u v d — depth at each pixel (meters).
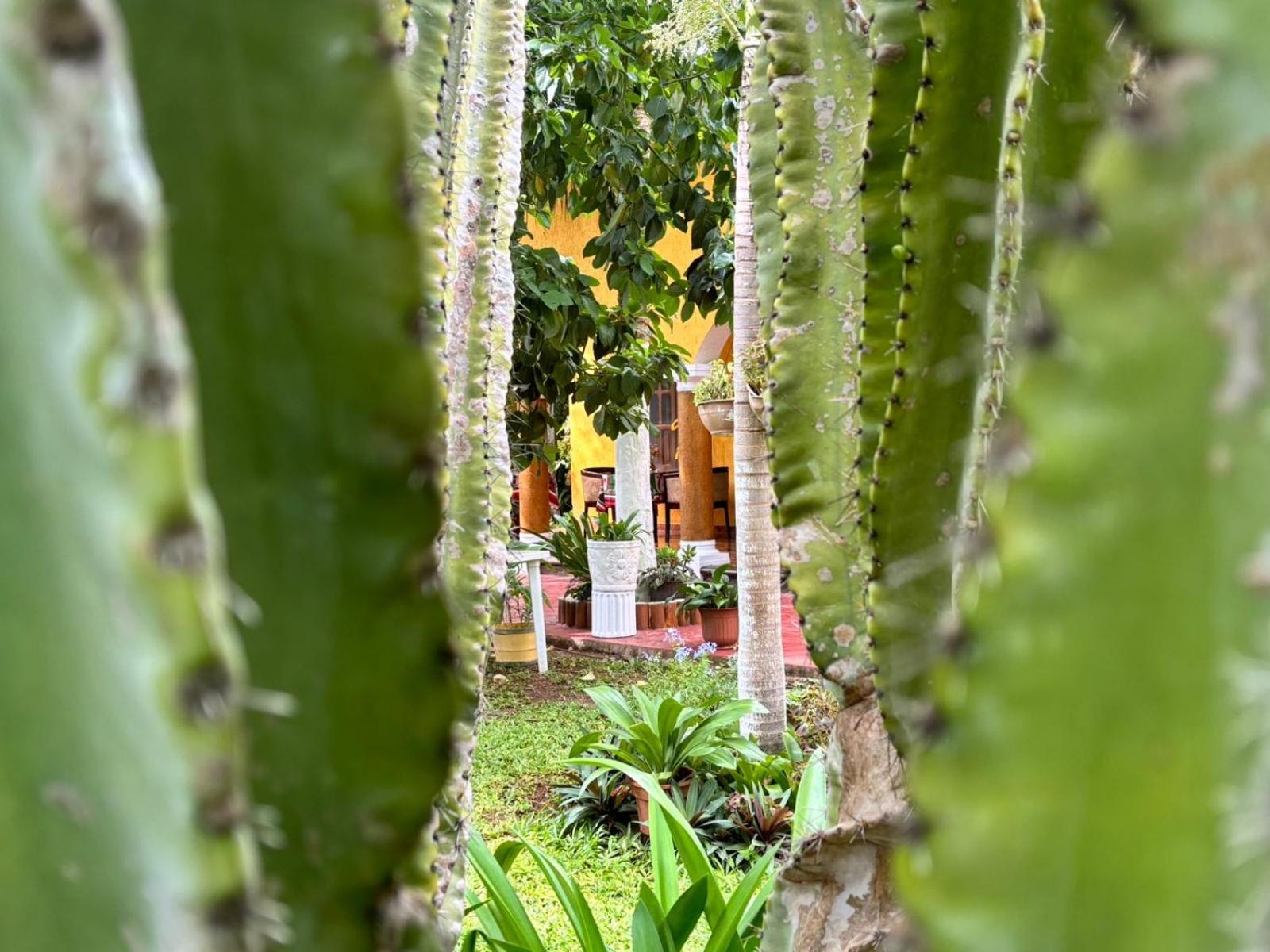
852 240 1.31
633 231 5.52
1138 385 0.40
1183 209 0.39
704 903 2.27
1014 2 0.84
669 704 4.32
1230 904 0.39
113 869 0.34
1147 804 0.41
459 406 1.51
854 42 1.33
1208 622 0.40
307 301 0.58
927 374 0.93
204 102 0.56
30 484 0.33
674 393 11.53
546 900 3.55
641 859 3.97
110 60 0.32
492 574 1.69
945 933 0.42
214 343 0.58
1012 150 0.71
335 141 0.57
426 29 1.25
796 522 1.31
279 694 0.61
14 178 0.31
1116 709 0.41
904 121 1.06
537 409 5.94
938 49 0.87
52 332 0.31
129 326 0.31
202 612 0.32
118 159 0.31
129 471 0.31
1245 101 0.38
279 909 0.57
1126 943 0.41
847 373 1.30
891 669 0.97
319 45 0.56
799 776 4.11
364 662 0.62
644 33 5.11
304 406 0.59
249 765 0.61
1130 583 0.40
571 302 5.29
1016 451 0.42
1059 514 0.41
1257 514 0.39
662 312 5.91
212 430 0.58
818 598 1.29
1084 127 0.73
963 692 0.43
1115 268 0.40
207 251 0.57
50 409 0.32
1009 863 0.42
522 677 6.87
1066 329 0.40
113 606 0.32
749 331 3.95
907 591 0.97
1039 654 0.41
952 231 0.90
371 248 0.58
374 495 0.61
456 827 1.31
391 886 0.65
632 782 4.20
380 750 0.63
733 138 5.43
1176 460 0.40
